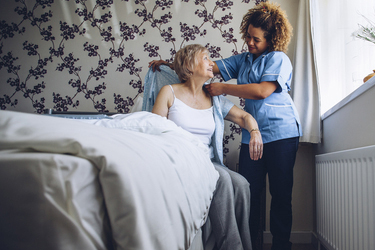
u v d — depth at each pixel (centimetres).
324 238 160
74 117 120
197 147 107
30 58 232
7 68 234
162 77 178
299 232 198
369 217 105
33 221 33
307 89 186
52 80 229
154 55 222
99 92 224
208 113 158
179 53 156
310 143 200
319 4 199
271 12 162
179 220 56
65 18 232
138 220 38
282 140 153
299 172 204
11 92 231
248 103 170
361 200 112
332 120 171
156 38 223
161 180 51
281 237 153
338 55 184
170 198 53
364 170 110
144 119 94
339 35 182
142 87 221
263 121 157
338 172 138
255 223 157
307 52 188
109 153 39
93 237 35
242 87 152
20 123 40
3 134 38
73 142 38
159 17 224
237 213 125
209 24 219
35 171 33
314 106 185
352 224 121
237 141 211
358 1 160
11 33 237
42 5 236
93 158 37
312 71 187
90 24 229
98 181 38
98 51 227
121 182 37
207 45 217
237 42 215
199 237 97
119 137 50
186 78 157
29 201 33
